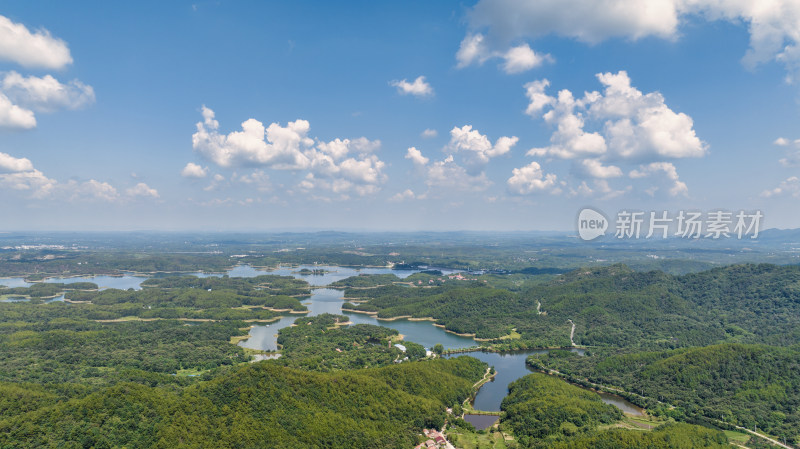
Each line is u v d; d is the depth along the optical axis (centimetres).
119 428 19338
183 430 19538
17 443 18138
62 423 19250
